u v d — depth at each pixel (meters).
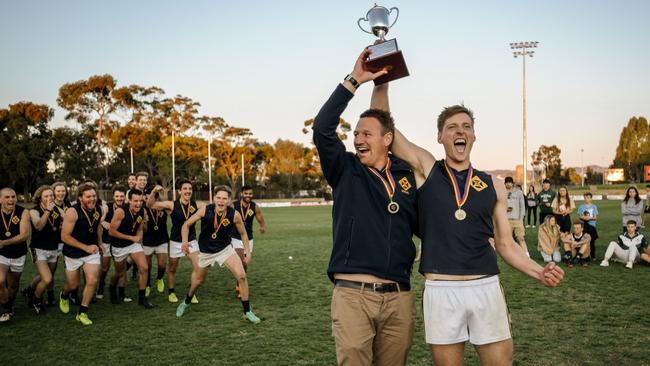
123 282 8.59
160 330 6.67
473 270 3.19
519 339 5.84
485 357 3.24
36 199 7.99
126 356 5.59
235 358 5.43
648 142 95.75
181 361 5.37
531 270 3.27
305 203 64.62
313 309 7.73
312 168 82.25
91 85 60.38
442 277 3.21
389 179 3.33
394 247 3.26
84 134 60.69
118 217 8.03
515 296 8.11
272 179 80.56
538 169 103.81
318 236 19.86
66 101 60.81
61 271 12.06
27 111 56.41
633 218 12.53
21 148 54.91
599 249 13.93
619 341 5.68
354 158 3.45
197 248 8.69
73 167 58.31
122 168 65.75
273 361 5.30
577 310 7.12
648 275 9.82
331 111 3.27
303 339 6.10
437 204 3.25
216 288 9.61
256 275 10.95
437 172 3.35
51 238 7.98
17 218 7.39
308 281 10.13
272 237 19.52
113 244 8.24
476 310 3.16
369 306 3.21
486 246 3.25
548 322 6.54
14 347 6.01
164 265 9.45
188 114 67.25
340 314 3.24
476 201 3.24
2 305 7.88
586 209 11.73
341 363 3.23
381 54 3.21
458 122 3.34
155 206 8.68
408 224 3.34
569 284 9.02
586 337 5.85
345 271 3.24
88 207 7.32
